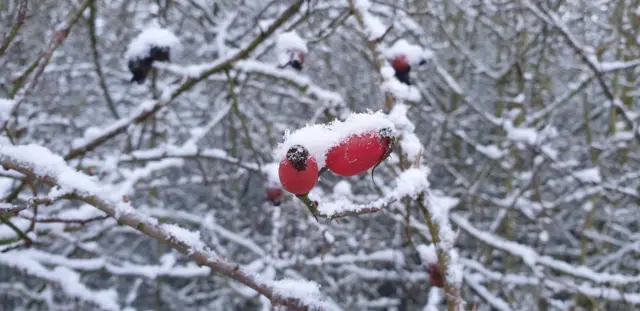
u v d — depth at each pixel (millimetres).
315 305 989
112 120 3893
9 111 1345
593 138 4227
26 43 3115
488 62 4375
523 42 3713
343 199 957
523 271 3910
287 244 2852
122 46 3525
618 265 3609
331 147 854
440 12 4152
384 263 3730
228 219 3809
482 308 3574
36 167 1057
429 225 1127
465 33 4578
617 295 2516
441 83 4066
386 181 3510
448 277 1063
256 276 1018
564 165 3141
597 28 3918
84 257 3145
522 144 3004
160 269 2449
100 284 4344
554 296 3854
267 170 1973
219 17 3664
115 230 3105
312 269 3432
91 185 1062
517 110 3307
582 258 3400
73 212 1661
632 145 3834
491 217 4223
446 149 4359
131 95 3947
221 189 3854
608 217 3477
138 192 3512
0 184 1622
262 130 3617
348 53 4035
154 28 1888
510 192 3688
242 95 3080
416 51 1832
